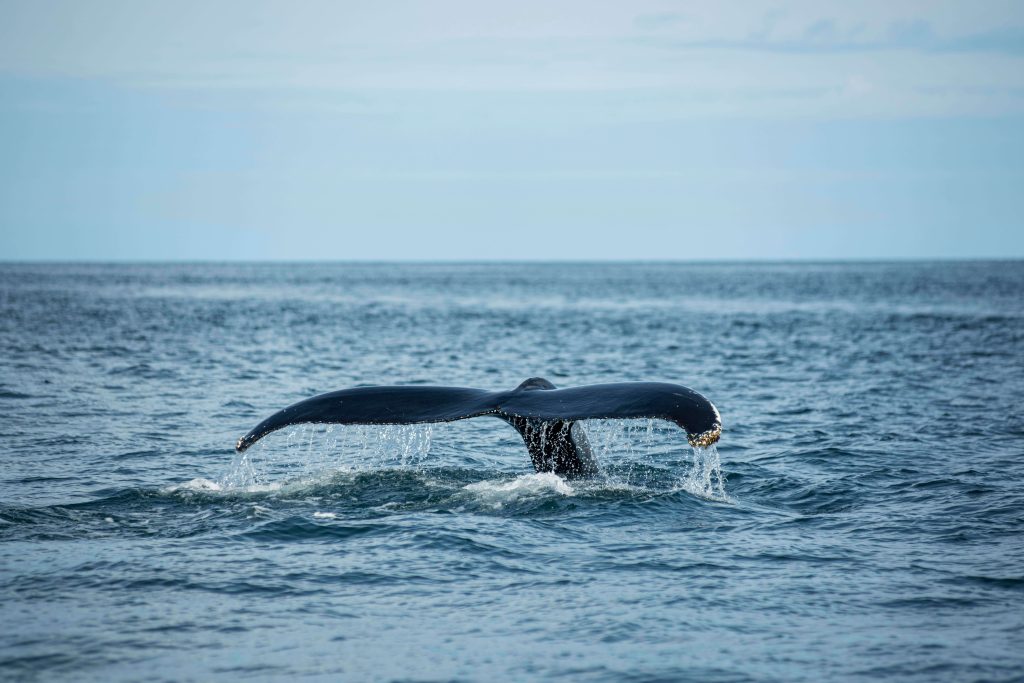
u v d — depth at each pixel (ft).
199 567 121.29
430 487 158.92
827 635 102.42
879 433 239.30
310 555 126.21
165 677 91.40
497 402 134.10
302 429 229.66
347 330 648.38
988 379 365.81
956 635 102.32
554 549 129.70
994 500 160.86
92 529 136.36
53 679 90.58
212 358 441.68
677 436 225.56
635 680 91.97
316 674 92.63
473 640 100.83
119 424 249.96
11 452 205.98
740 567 123.85
